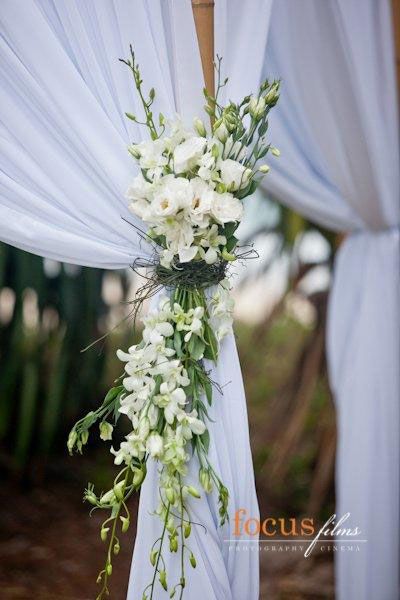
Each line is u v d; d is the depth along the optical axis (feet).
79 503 12.46
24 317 11.30
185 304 5.14
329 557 10.92
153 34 5.26
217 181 4.90
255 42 5.55
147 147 4.90
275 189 8.14
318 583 10.22
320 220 8.36
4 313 11.82
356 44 6.93
